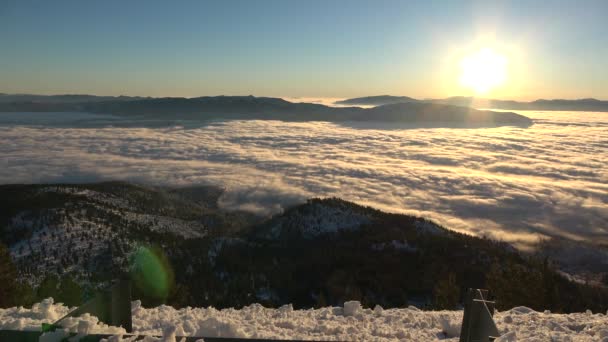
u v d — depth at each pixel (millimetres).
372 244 116000
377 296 72750
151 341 4395
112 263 124750
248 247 136875
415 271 85500
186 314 8148
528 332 7090
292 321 7555
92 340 4324
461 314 8461
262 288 86688
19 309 7336
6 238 146375
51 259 128000
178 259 119875
